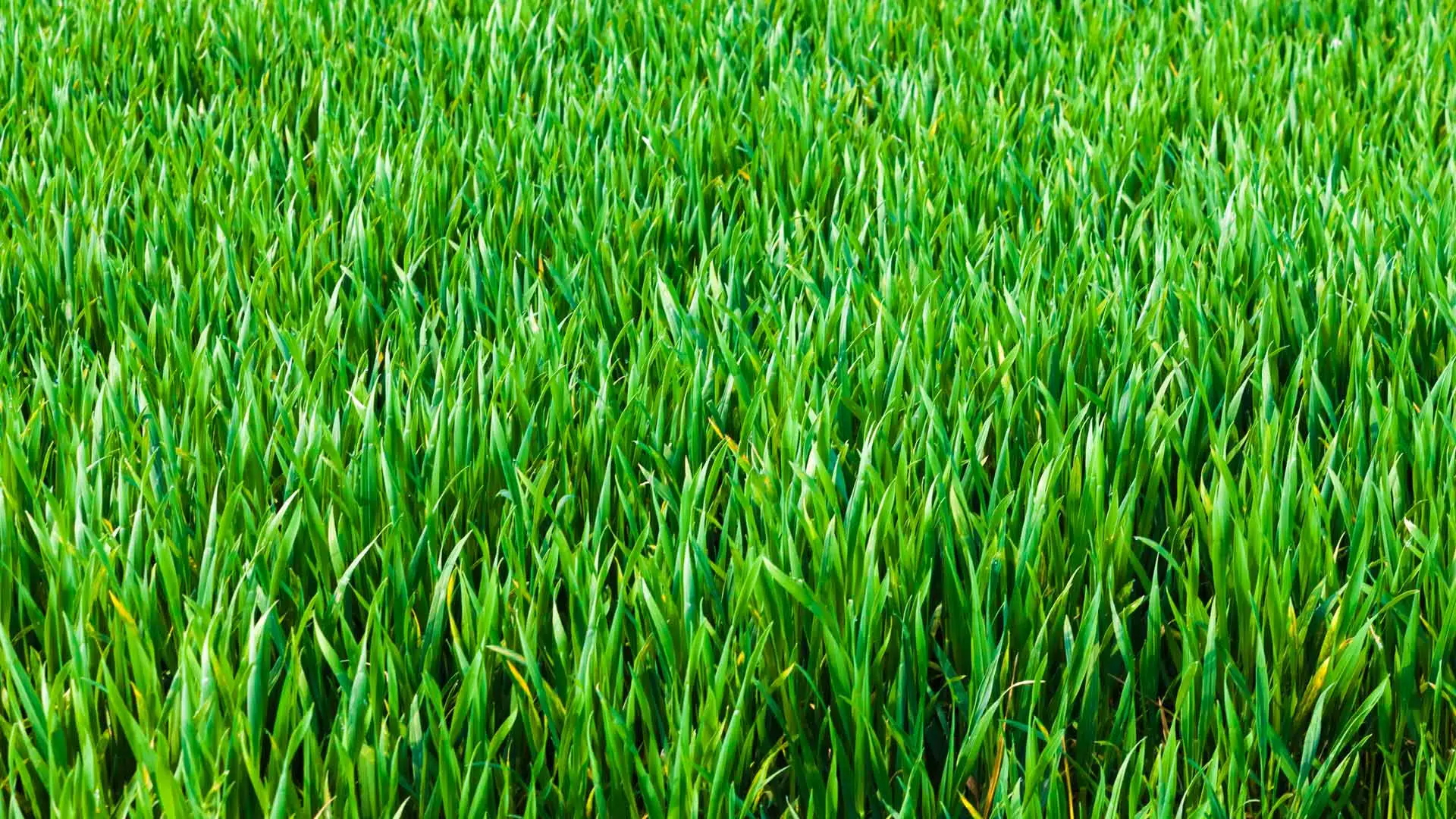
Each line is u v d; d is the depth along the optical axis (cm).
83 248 166
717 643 113
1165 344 151
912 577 115
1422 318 152
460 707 104
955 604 115
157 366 150
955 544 120
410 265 164
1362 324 147
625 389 143
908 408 128
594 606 106
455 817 101
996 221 182
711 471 124
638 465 131
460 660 106
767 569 110
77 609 109
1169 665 122
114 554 113
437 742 102
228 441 127
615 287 161
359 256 166
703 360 142
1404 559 121
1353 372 139
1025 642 114
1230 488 115
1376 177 183
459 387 131
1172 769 99
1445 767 110
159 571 113
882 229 170
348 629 108
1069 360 141
